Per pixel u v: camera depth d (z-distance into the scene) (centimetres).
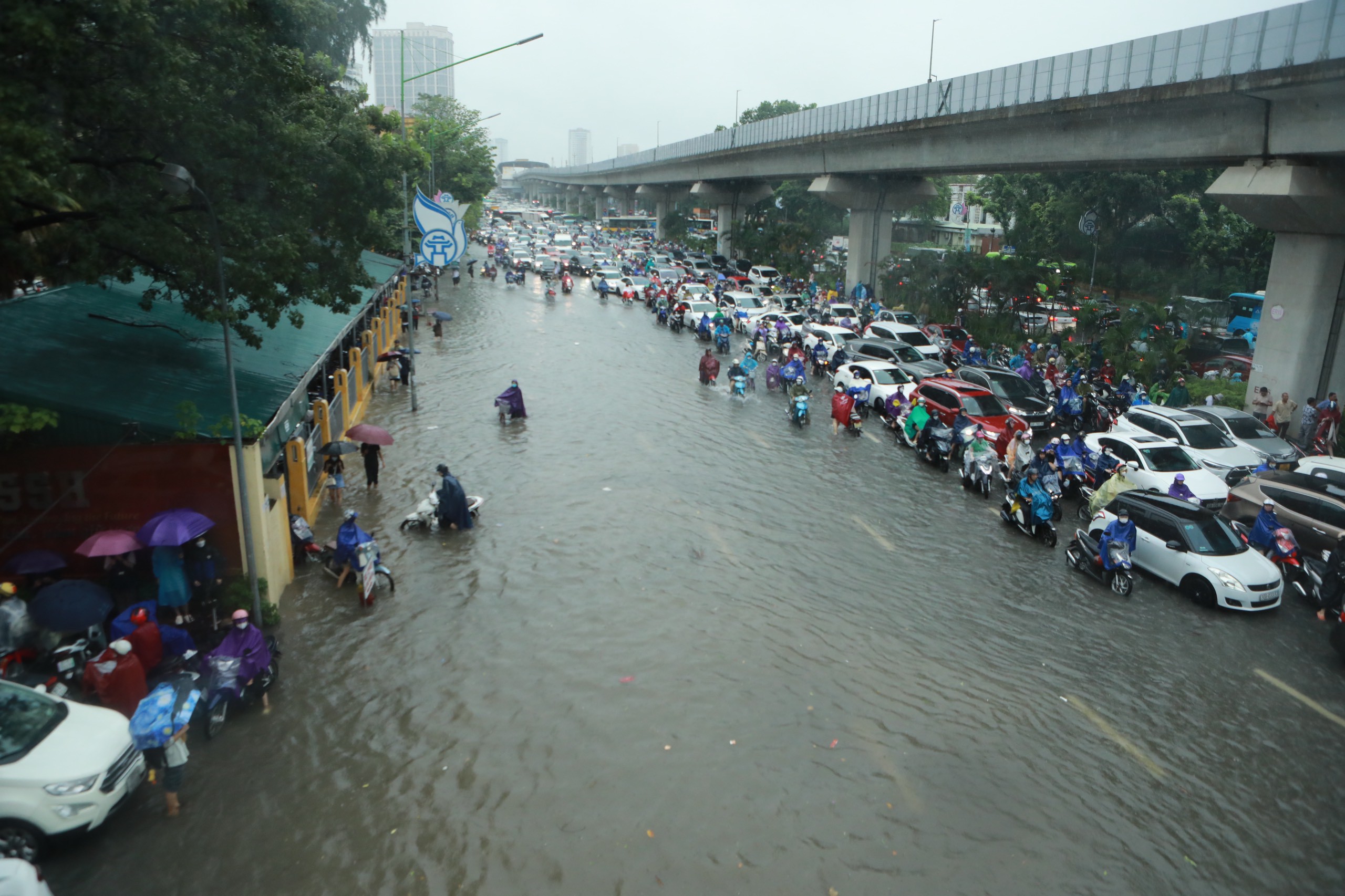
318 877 755
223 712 955
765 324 3497
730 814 848
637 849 799
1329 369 2367
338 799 855
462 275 6431
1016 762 948
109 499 1118
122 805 835
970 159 3462
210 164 1103
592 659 1134
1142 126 2608
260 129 1173
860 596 1344
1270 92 2081
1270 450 1970
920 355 2923
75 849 779
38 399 1059
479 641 1172
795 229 6544
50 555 1077
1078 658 1184
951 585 1400
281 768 900
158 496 1132
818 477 1947
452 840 804
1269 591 1332
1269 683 1134
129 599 1111
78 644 1017
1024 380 2442
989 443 1997
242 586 1163
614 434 2245
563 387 2808
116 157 1103
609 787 884
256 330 1714
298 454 1504
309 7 1323
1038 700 1073
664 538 1548
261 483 1170
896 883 767
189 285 1204
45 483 1095
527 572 1390
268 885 743
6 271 1068
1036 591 1391
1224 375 3159
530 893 743
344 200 1388
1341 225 2211
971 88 3312
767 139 5419
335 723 980
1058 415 2462
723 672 1108
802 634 1214
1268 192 2186
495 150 6197
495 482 1834
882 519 1689
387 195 1462
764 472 1970
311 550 1401
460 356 3322
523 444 2125
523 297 5234
